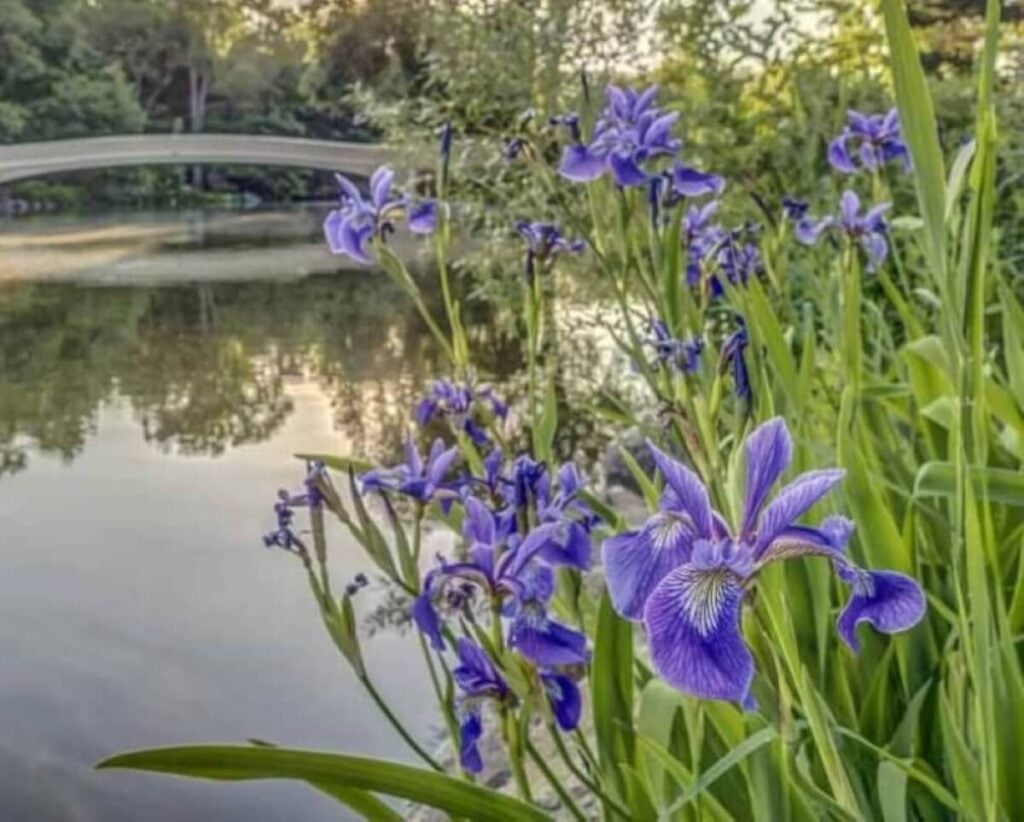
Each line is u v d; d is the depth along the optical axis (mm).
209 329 11672
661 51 5102
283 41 16719
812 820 1033
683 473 750
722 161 4488
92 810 3072
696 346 1410
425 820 2512
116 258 17203
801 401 1564
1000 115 3750
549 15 5441
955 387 1224
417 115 5922
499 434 1645
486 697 982
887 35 966
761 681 775
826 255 3023
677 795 1195
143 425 8008
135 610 4570
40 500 6250
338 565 4891
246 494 6297
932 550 1510
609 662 1156
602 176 1823
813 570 1245
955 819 1188
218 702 3729
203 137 18234
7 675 3961
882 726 1272
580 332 5238
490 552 951
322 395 8617
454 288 7945
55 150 18797
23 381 9484
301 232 20297
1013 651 1017
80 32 19812
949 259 1032
